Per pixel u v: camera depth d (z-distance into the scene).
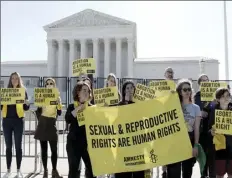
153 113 5.24
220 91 6.02
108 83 8.27
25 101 7.70
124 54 67.94
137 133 5.24
